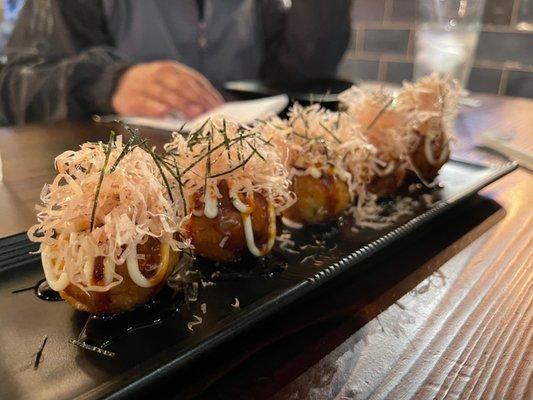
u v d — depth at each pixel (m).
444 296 0.14
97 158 0.13
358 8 0.67
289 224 0.19
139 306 0.13
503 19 0.56
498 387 0.11
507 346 0.12
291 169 0.18
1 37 0.57
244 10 0.51
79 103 0.37
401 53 0.65
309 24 0.51
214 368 0.12
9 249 0.15
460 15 0.38
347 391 0.11
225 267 0.16
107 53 0.39
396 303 0.14
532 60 0.55
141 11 0.45
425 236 0.18
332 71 0.53
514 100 0.45
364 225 0.19
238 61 0.51
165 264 0.13
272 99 0.32
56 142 0.28
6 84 0.40
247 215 0.16
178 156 0.16
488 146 0.30
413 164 0.22
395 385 0.11
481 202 0.22
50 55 0.41
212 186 0.15
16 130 0.31
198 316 0.13
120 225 0.12
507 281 0.15
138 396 0.11
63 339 0.12
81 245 0.12
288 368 0.11
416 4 0.62
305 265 0.16
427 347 0.12
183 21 0.47
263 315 0.13
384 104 0.22
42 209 0.13
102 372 0.11
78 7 0.42
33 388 0.10
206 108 0.34
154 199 0.13
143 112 0.34
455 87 0.24
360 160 0.20
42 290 0.14
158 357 0.11
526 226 0.19
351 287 0.15
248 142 0.16
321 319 0.13
